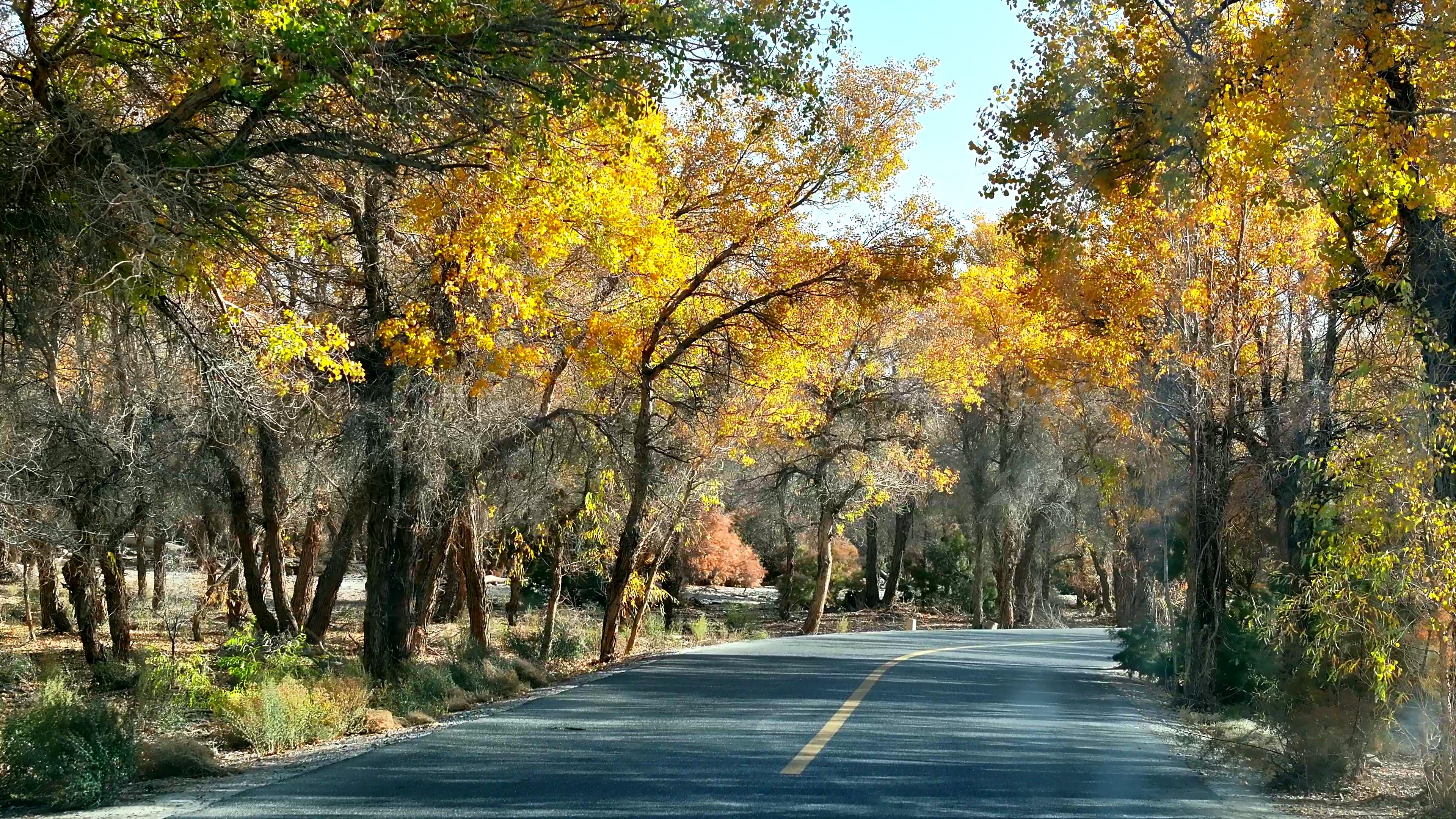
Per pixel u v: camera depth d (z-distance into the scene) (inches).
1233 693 653.9
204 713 604.4
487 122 485.1
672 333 959.6
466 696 657.6
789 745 446.0
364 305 689.6
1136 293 735.7
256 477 888.3
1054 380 918.4
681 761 406.6
